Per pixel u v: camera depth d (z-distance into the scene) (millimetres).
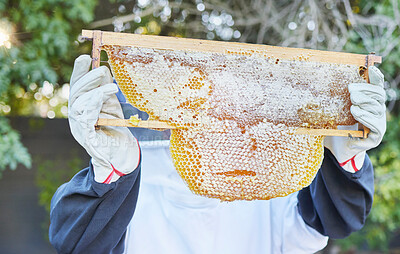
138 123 918
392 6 2166
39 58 2051
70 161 2486
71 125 913
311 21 2223
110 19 2262
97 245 981
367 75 991
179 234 1161
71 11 2039
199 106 944
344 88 985
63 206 972
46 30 2033
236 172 957
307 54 982
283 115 964
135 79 927
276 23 2299
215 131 949
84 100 902
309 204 1131
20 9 2037
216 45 958
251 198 964
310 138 983
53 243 987
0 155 1987
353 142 984
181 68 940
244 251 1200
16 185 2430
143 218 1164
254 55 970
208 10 2359
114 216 986
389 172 2361
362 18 2191
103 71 916
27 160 2037
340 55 991
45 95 2365
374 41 2174
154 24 2357
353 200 1057
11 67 2004
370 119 951
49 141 2467
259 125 958
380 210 2371
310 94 973
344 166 1023
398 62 2219
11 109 2412
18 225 2432
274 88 966
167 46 940
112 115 943
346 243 2695
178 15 2369
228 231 1194
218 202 1178
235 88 957
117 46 924
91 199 960
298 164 975
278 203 1209
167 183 1156
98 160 924
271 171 963
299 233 1170
